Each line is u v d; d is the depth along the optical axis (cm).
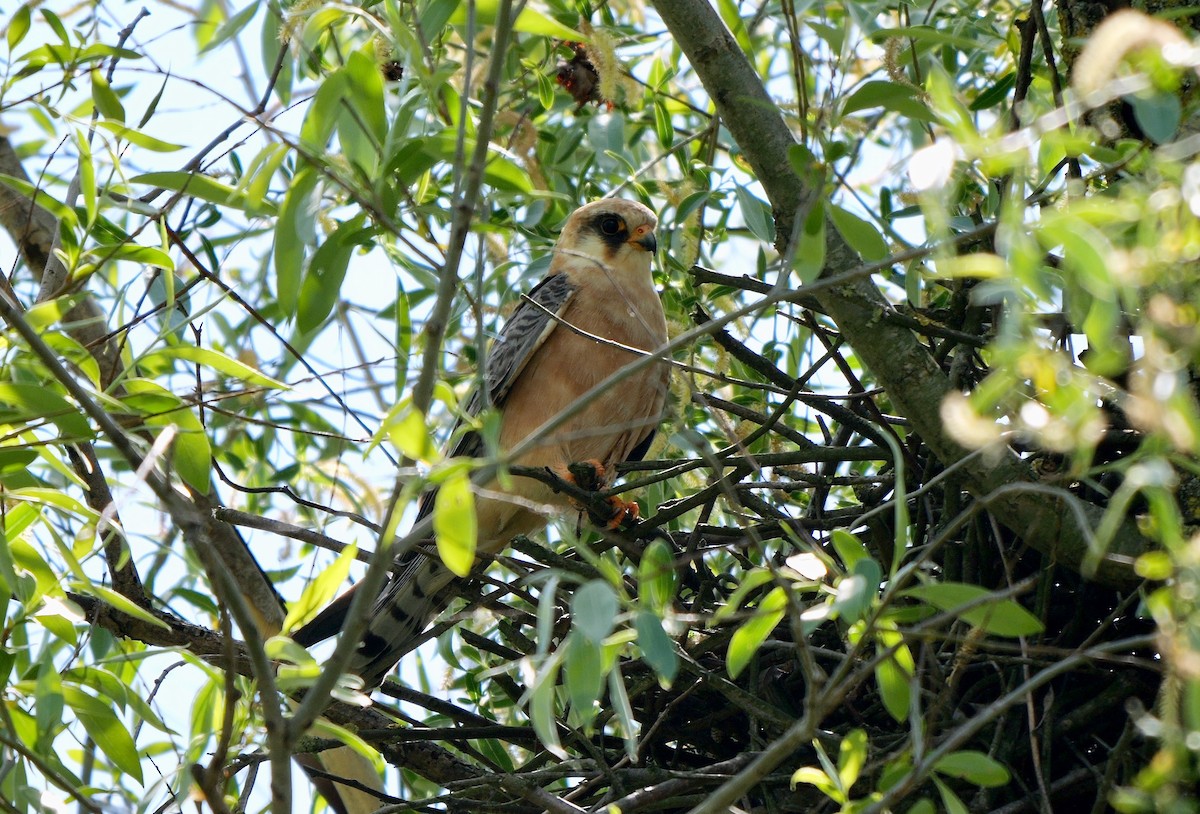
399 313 900
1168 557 451
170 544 908
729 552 805
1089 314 476
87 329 811
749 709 709
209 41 683
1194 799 495
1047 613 738
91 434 577
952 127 471
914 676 527
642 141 1093
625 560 901
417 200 704
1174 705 434
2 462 582
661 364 937
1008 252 443
